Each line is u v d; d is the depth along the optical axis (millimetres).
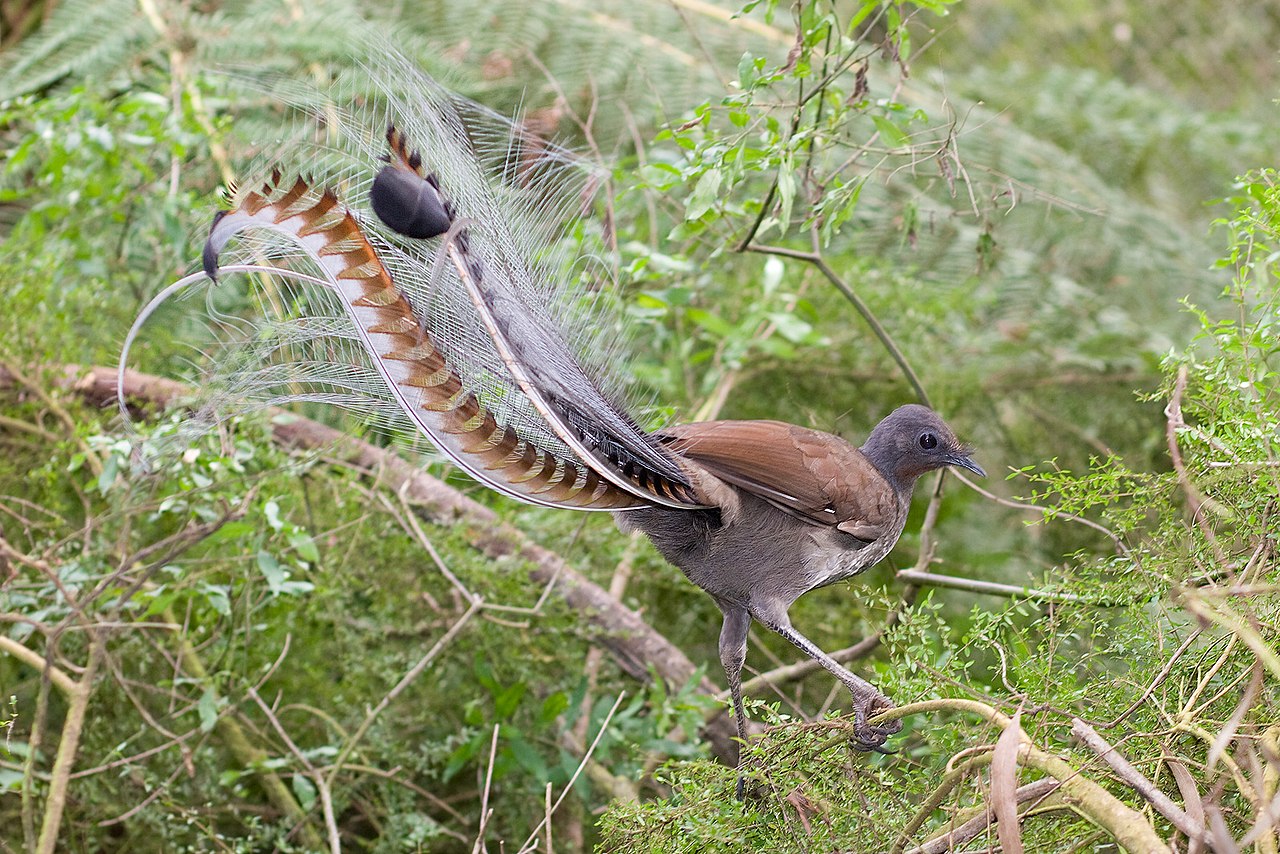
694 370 11477
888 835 5609
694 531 7336
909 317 11273
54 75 11984
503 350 5695
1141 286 12945
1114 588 5820
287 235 5410
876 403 11477
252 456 8383
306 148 5730
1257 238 7523
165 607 8008
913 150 7680
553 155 6387
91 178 9969
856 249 12250
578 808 8648
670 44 13430
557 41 12906
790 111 8461
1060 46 17672
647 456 6625
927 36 15766
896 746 6520
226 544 8773
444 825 8750
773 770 5887
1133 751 5230
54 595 8266
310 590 8133
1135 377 11695
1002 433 11828
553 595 8953
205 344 6938
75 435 8398
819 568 7469
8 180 11273
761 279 11047
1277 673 4551
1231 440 5602
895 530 7820
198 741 8555
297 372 5840
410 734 9242
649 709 9047
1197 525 5645
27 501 8766
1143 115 15469
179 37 11914
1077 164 13898
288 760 8102
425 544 8586
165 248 9961
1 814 8180
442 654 9148
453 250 5676
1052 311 12172
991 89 15297
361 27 9523
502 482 5730
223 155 10141
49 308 9289
